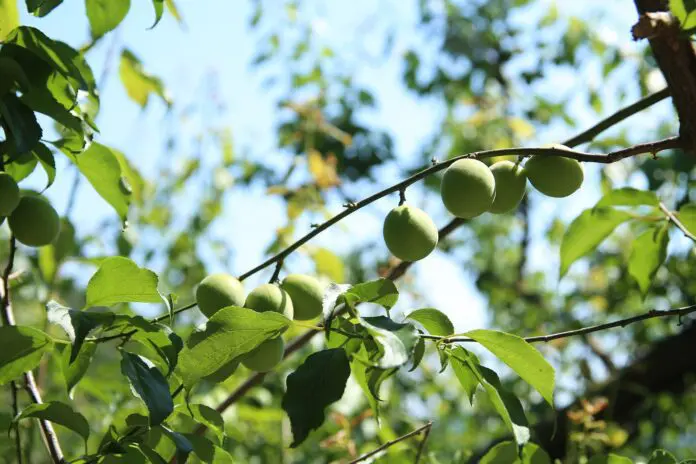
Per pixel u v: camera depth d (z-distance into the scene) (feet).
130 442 3.60
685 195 6.78
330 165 7.04
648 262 4.25
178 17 4.17
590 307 8.60
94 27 4.07
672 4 3.73
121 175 4.05
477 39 11.69
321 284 3.71
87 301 3.67
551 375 3.49
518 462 3.81
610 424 5.98
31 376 3.94
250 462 6.07
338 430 5.30
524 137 9.89
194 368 3.46
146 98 4.76
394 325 3.29
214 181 9.17
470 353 3.51
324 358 3.35
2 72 3.71
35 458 5.02
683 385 7.06
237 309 3.43
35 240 3.85
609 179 7.64
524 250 10.42
